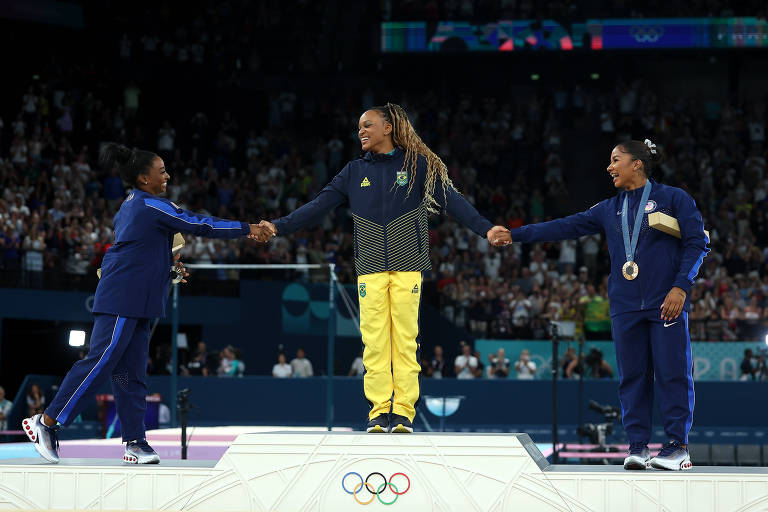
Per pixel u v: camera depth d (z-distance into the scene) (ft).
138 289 62.90
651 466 59.31
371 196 62.18
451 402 161.38
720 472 55.31
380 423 60.08
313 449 56.59
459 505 55.21
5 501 58.70
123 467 58.34
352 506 55.88
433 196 63.21
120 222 64.39
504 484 55.11
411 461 55.83
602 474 54.95
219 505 57.06
